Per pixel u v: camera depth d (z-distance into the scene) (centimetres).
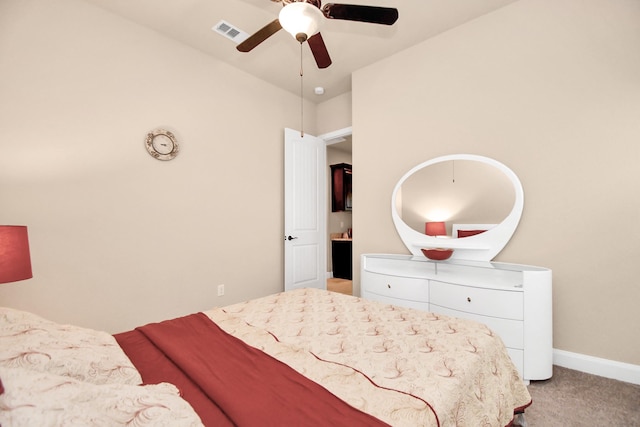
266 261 347
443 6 235
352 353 115
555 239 214
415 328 140
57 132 211
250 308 173
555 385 185
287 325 146
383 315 159
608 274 196
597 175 200
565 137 212
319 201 397
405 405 81
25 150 199
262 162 346
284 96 374
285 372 100
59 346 84
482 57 247
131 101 246
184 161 278
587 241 203
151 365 108
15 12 197
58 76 212
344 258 536
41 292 202
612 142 196
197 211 287
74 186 217
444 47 268
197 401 86
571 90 210
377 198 313
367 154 321
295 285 362
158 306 258
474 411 95
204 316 160
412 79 288
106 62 234
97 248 226
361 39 276
